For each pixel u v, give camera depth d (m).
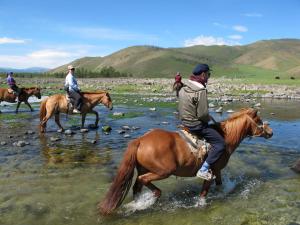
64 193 4.28
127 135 7.77
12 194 4.22
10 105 14.71
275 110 12.59
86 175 5.00
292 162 5.81
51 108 8.33
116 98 17.52
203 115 3.69
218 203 4.07
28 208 3.83
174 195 4.31
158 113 11.80
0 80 31.25
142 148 3.67
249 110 4.33
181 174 3.91
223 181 4.84
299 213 3.75
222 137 3.96
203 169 3.87
